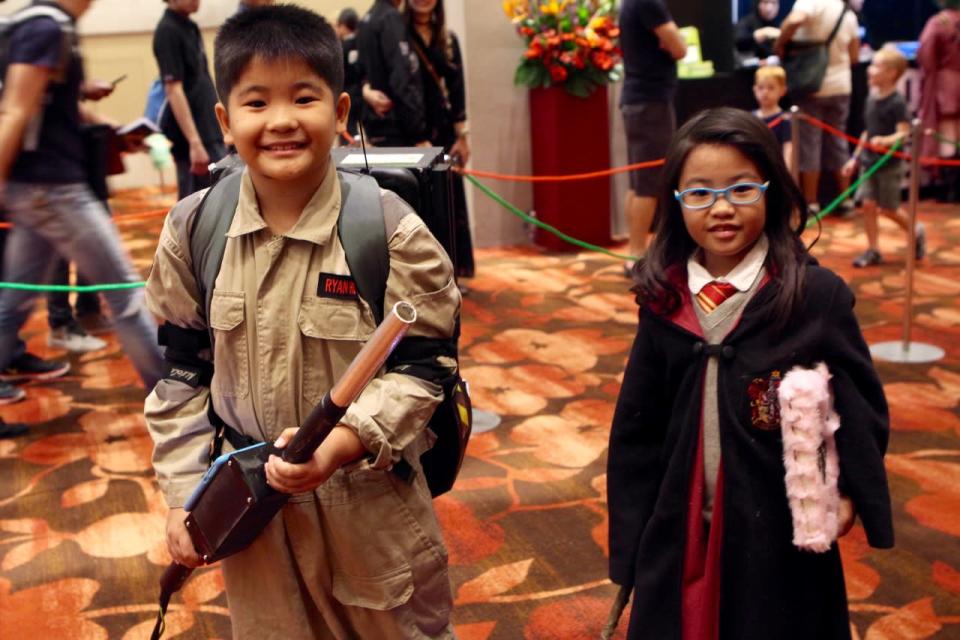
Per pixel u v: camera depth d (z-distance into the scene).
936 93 8.09
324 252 1.57
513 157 7.29
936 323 5.21
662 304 1.84
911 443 3.71
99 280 3.76
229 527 1.52
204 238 1.61
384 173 1.88
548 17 6.74
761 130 1.76
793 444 1.68
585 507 3.31
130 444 4.00
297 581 1.70
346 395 1.32
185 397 1.67
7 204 3.66
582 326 5.35
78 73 3.64
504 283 6.30
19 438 4.08
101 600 2.85
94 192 3.79
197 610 2.79
